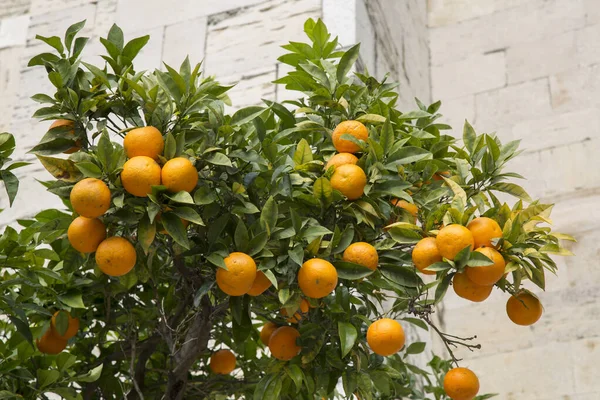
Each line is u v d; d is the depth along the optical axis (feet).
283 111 9.78
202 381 10.13
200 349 9.29
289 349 8.91
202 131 8.73
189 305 9.95
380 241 8.97
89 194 8.09
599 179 15.85
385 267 8.84
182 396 9.53
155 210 8.17
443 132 17.43
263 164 8.83
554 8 17.66
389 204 9.04
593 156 16.06
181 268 9.04
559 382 14.57
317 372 9.11
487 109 17.30
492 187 9.53
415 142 9.50
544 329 15.06
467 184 9.56
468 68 17.87
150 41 15.33
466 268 8.30
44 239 9.48
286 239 8.57
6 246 9.32
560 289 15.24
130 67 8.96
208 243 8.61
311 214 9.07
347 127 9.07
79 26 9.40
